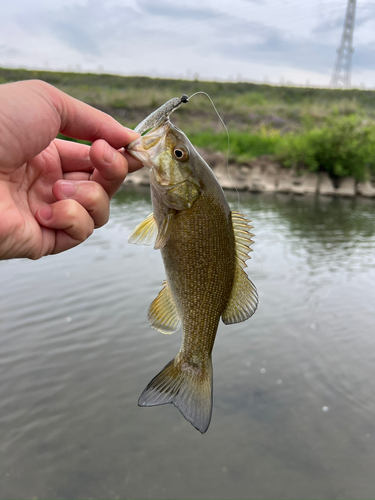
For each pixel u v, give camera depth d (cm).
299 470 43
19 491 40
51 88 19
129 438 48
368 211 174
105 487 41
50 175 22
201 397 21
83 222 20
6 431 48
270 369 61
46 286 85
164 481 41
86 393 55
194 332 21
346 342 68
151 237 21
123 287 85
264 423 50
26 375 58
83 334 68
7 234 18
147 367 60
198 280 21
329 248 119
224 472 43
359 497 40
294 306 81
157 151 20
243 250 22
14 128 17
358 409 53
